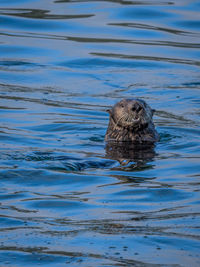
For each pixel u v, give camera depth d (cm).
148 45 5547
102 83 4603
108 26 6025
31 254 1580
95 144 3203
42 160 2702
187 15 6362
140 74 4819
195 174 2497
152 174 2517
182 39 5716
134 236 1703
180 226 1784
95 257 1556
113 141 3325
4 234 1731
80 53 5319
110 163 2738
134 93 4341
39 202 2078
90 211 1970
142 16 6356
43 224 1827
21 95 4250
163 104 4103
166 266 1495
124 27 6009
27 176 2427
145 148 3119
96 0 7019
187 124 3659
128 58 5206
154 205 2038
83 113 3897
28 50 5359
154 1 6944
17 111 3856
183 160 2784
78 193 2209
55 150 2958
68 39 5684
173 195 2164
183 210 1958
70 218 1891
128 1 6950
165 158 2848
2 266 1510
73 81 4631
